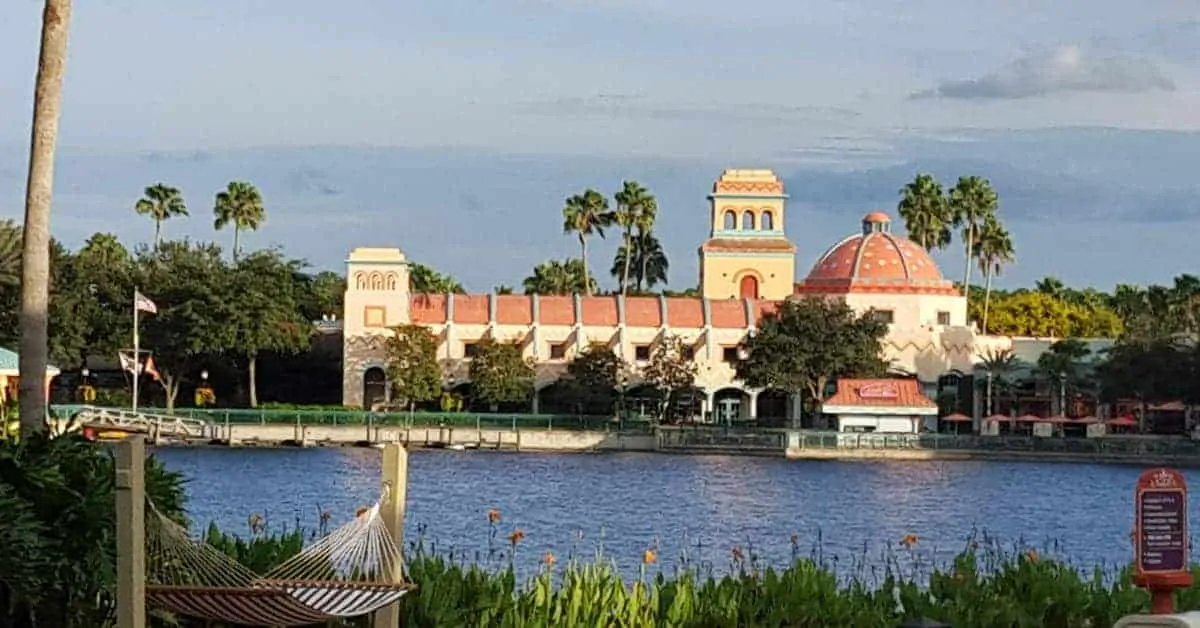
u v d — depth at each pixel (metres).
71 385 147.50
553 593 25.61
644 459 128.50
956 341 153.12
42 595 19.67
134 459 17.98
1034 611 26.30
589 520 74.00
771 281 168.62
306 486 91.50
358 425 135.25
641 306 151.62
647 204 186.50
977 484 108.00
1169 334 149.38
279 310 141.25
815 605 25.42
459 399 146.00
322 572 20.97
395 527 20.84
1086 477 117.38
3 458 20.05
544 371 148.38
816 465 125.06
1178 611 25.42
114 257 157.25
